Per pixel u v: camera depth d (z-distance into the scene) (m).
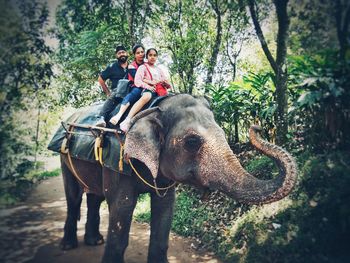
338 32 3.87
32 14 5.70
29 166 7.27
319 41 4.18
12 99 5.92
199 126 2.68
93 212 4.10
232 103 5.35
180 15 6.56
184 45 6.41
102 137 3.26
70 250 3.90
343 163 3.41
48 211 5.64
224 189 2.45
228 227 3.91
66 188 4.05
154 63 3.37
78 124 3.74
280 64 4.23
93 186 3.69
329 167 3.45
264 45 4.50
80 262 3.56
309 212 3.25
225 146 2.57
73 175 4.02
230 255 3.51
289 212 3.39
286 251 3.12
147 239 4.23
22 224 4.91
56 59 6.86
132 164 3.00
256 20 4.61
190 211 4.63
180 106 2.86
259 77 5.08
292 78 4.35
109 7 6.77
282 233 3.26
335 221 3.06
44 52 6.00
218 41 6.25
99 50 6.92
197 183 2.66
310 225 3.16
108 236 3.09
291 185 2.15
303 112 4.11
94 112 3.80
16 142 6.45
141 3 6.69
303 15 4.26
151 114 2.94
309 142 3.95
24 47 5.74
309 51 4.23
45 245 4.06
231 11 5.99
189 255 3.68
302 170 3.62
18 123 6.38
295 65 4.00
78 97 7.70
